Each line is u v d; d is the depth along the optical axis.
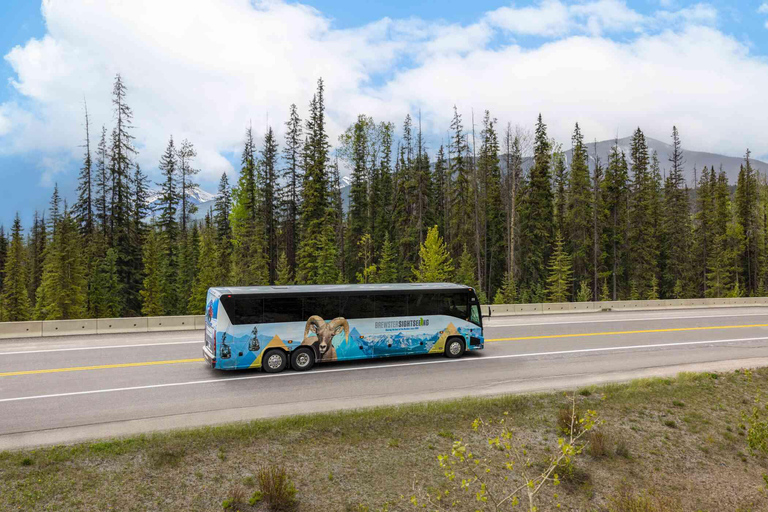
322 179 57.91
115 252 50.09
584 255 63.00
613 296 64.19
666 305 38.59
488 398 13.99
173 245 58.94
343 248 69.31
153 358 18.53
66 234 48.28
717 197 72.12
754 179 76.81
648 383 15.98
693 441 12.67
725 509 10.09
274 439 10.82
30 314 53.59
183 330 24.92
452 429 12.00
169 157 61.38
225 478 9.24
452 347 19.58
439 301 19.44
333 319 17.77
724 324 29.17
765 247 75.94
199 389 14.72
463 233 60.34
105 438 10.60
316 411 12.88
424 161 68.50
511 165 57.75
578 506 9.74
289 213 61.62
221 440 10.55
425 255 51.75
